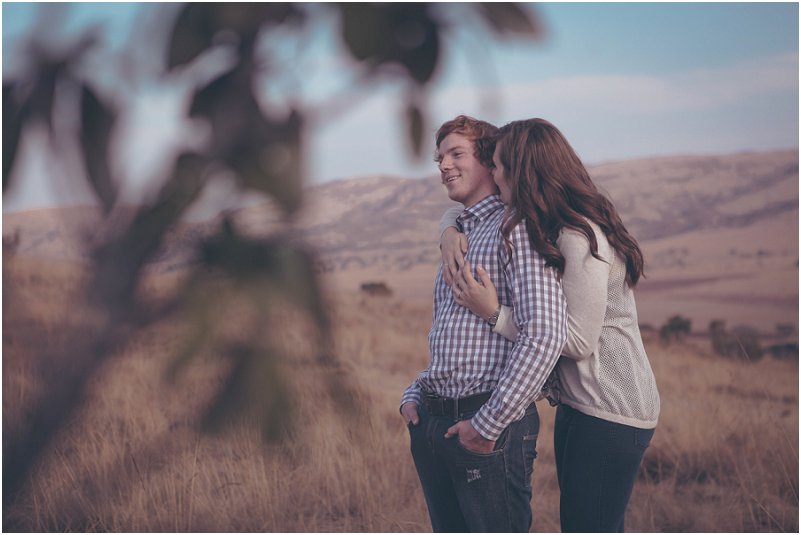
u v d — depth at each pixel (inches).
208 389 10.4
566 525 78.3
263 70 10.8
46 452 9.7
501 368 75.7
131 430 87.0
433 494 81.6
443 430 76.7
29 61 10.5
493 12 11.6
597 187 79.9
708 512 136.9
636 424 75.7
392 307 605.9
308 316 10.6
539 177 75.1
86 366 9.7
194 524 113.7
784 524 132.3
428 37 11.4
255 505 124.3
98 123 10.2
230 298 10.3
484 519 75.0
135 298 9.9
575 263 72.9
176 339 10.2
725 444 167.3
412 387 86.4
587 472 76.2
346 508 133.5
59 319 9.8
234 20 10.6
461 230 85.4
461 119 84.5
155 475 111.7
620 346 76.7
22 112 10.4
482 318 75.8
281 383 10.6
